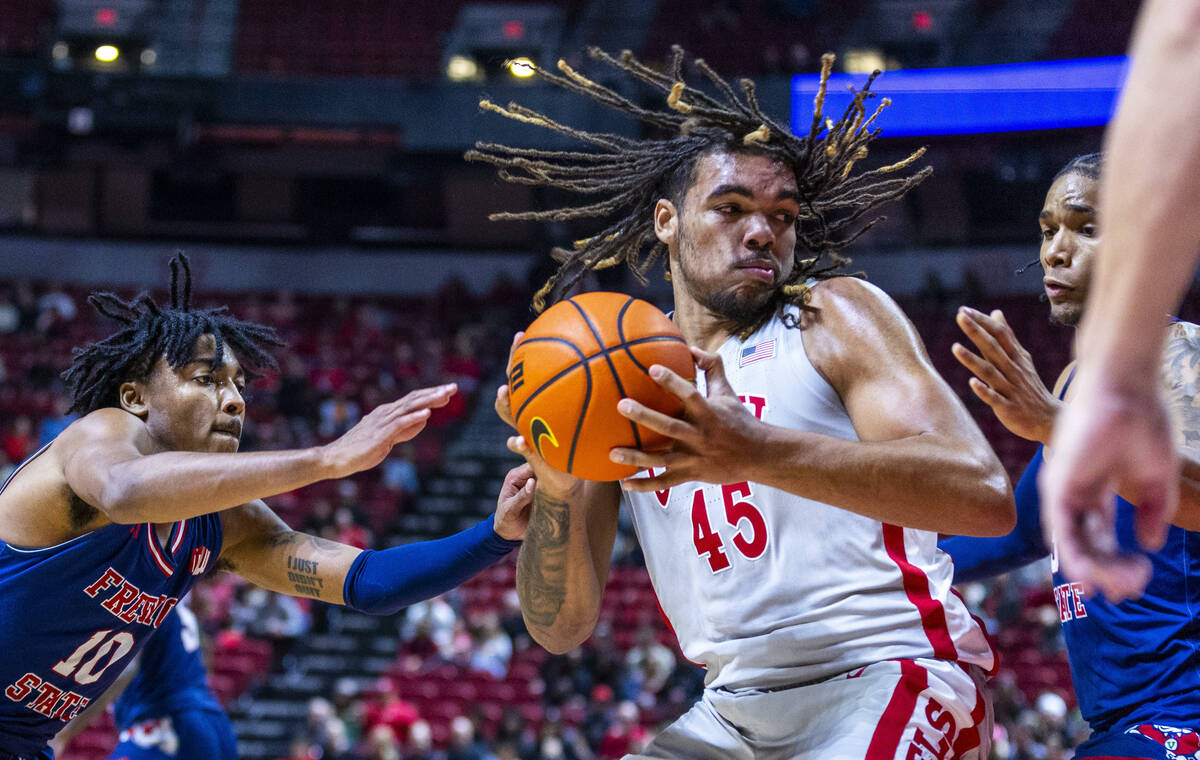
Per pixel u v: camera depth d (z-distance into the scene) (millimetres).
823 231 2496
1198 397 2160
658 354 1792
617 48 17203
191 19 17469
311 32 17672
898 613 2080
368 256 18641
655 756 2309
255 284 18391
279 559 2824
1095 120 14641
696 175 2219
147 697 4406
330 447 2012
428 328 17250
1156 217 657
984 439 1811
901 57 15836
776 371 2131
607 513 2400
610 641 9852
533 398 1843
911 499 1689
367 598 2695
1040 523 2689
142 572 2576
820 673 2104
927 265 17469
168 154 16031
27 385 14805
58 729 2779
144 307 2717
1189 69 651
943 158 15352
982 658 2174
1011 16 15656
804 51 15977
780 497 2109
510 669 9844
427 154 15758
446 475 13836
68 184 18156
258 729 9875
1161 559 2316
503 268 18594
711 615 2193
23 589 2502
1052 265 2521
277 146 16031
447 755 8102
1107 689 2400
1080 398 706
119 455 2336
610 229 2535
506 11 16594
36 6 17078
